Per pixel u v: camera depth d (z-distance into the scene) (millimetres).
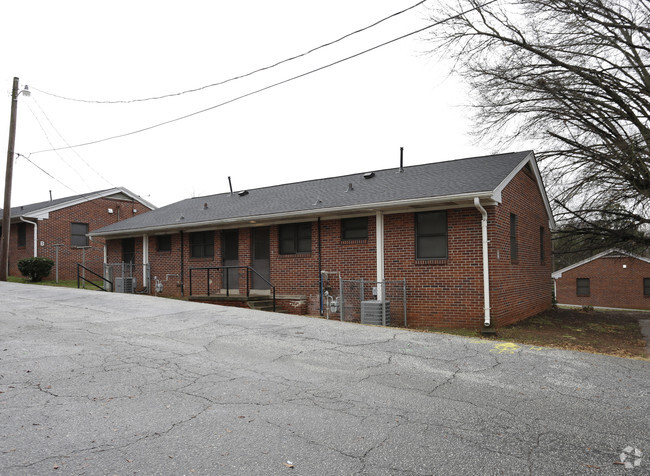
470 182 12188
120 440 4141
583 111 13672
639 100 13438
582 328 13234
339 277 14008
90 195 25891
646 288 31609
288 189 18641
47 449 3932
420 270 12594
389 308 12969
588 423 4730
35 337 8359
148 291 19156
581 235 17219
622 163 12859
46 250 23562
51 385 5645
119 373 6188
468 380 6199
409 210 12805
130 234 19906
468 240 11945
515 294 13469
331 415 4824
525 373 6609
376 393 5578
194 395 5371
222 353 7441
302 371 6500
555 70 13984
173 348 7707
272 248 15727
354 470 3654
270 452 3945
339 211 13469
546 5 13047
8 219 20438
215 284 17078
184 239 18141
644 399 5535
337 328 9883
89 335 8617
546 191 16250
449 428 4523
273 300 14695
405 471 3650
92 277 25469
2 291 15883
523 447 4121
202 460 3785
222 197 20969
